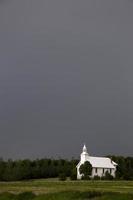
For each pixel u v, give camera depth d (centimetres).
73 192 9919
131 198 9000
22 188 12206
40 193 10556
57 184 14088
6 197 10544
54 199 9575
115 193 9612
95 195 9619
